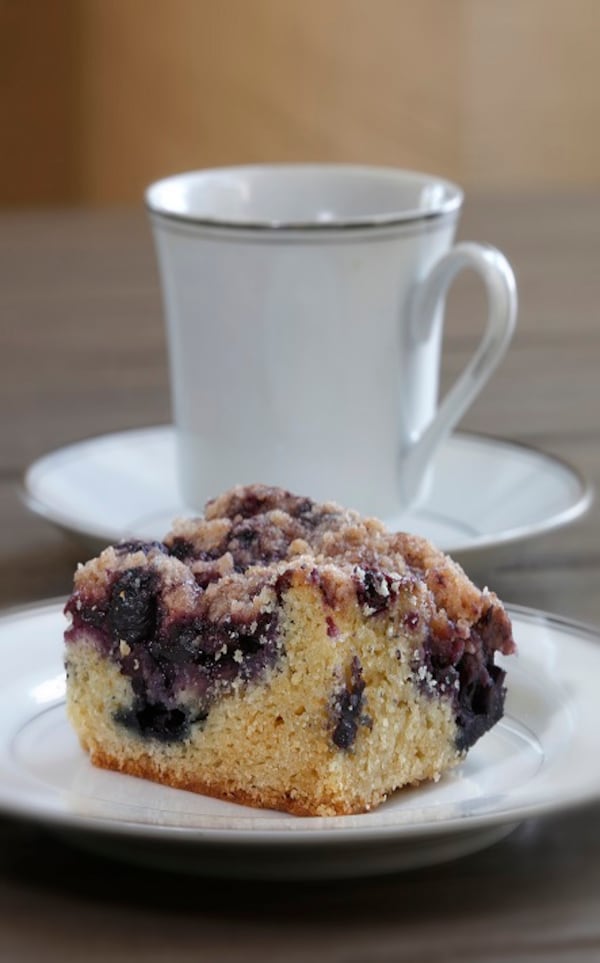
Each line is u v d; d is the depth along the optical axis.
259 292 0.55
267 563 0.44
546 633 0.47
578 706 0.44
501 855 0.40
